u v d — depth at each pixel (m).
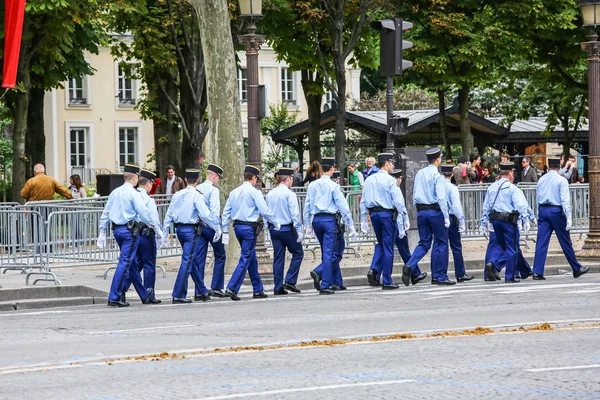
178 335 18.39
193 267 25.84
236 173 33.16
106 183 49.06
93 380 13.84
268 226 26.88
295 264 27.06
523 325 18.30
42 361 15.68
